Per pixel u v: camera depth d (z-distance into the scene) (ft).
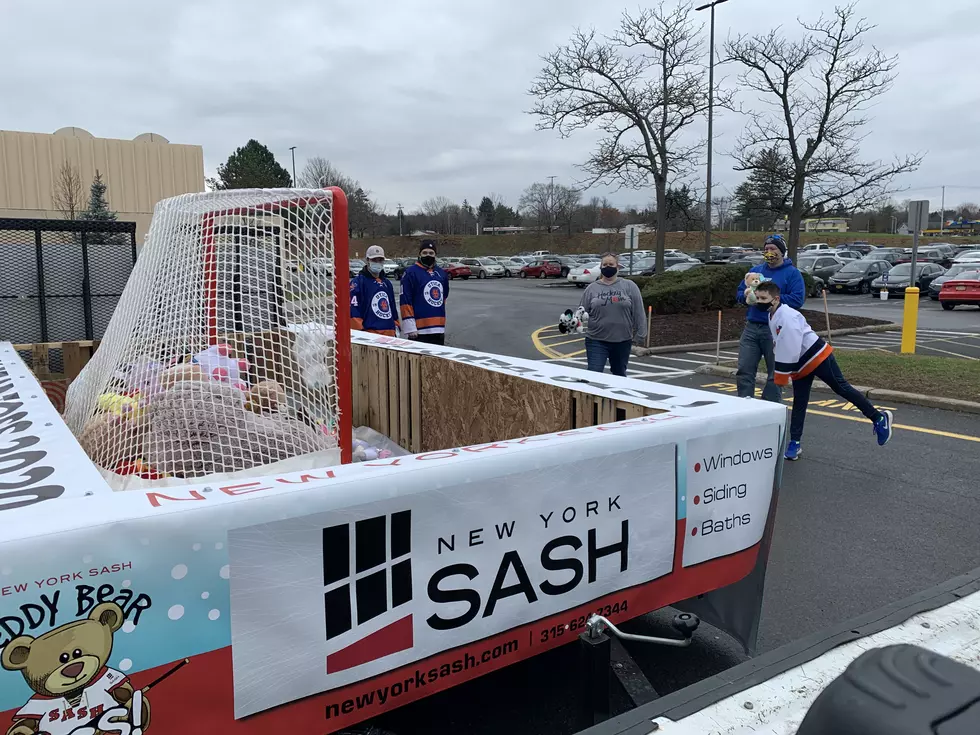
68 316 20.89
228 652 5.42
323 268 8.10
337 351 8.12
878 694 3.22
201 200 8.70
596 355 23.99
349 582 5.94
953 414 25.58
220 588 5.32
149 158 104.17
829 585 12.67
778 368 19.52
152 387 7.98
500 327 64.44
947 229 339.16
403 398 14.85
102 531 4.82
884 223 326.85
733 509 8.72
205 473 7.50
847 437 22.52
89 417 8.69
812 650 6.23
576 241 256.73
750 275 23.15
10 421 7.72
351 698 6.11
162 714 5.21
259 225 8.13
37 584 4.63
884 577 12.98
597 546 7.52
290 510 5.56
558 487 7.12
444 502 6.38
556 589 7.27
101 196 91.25
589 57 81.71
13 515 4.88
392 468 6.20
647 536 7.93
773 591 12.46
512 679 9.49
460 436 13.04
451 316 75.25
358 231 272.72
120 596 4.93
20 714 4.67
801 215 87.92
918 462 19.77
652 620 11.14
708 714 5.28
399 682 6.37
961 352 42.93
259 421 8.00
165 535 5.05
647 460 7.80
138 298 8.95
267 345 8.20
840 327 54.75
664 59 81.66
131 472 7.50
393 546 6.15
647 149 84.12
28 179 95.76
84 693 4.88
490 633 6.86
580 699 7.33
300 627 5.73
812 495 17.22
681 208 106.22
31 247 20.35
